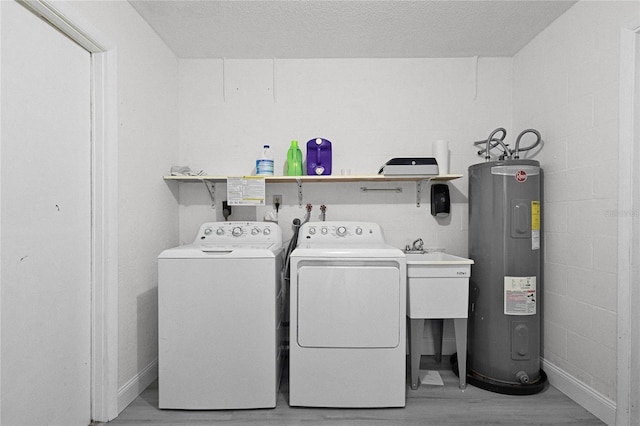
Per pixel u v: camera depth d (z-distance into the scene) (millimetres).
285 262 2445
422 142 2537
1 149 1160
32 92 1285
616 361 1611
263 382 1753
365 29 2148
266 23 2078
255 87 2549
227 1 1854
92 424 1637
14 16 1204
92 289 1640
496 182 2004
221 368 1744
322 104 2547
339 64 2545
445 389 1998
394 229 2537
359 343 1762
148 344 2059
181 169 2340
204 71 2549
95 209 1634
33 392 1298
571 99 1923
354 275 1761
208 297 1734
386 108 2541
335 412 1754
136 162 1923
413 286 1940
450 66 2537
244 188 2229
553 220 2066
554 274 2051
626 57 1568
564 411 1766
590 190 1782
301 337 1766
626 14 1572
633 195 1556
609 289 1660
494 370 2000
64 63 1450
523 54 2387
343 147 2545
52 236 1388
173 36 2223
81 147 1563
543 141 2170
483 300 2055
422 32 2188
